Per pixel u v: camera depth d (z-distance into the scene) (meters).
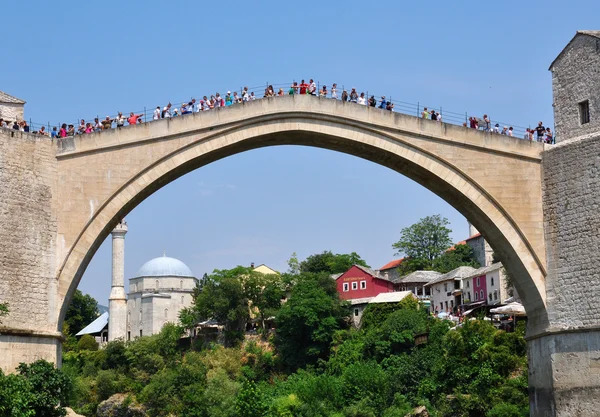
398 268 163.00
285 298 129.50
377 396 84.00
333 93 55.38
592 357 50.53
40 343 46.41
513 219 54.25
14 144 47.31
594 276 51.41
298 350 112.94
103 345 147.25
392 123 54.12
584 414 50.53
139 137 50.34
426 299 137.50
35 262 47.09
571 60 55.00
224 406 98.88
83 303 169.00
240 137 52.56
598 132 52.72
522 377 73.00
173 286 157.88
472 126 57.16
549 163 54.44
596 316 50.94
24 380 42.09
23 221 47.03
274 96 53.19
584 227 52.25
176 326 130.38
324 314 112.31
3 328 44.78
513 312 86.12
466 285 130.12
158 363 120.00
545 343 53.16
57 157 48.69
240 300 126.12
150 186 50.75
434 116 56.72
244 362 115.38
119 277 152.88
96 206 49.12
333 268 150.25
